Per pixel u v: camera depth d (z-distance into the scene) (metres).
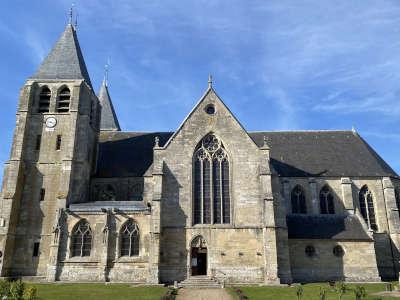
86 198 56.66
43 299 31.92
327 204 58.62
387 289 39.91
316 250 49.97
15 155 53.59
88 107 58.94
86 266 46.38
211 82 53.41
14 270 49.53
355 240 50.12
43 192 53.22
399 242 55.00
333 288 37.69
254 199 47.94
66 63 61.09
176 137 50.56
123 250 47.03
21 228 51.34
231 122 51.28
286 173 59.97
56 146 55.28
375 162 61.50
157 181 47.62
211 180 49.16
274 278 44.19
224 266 45.69
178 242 46.53
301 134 67.75
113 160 62.25
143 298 32.69
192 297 34.62
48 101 58.06
